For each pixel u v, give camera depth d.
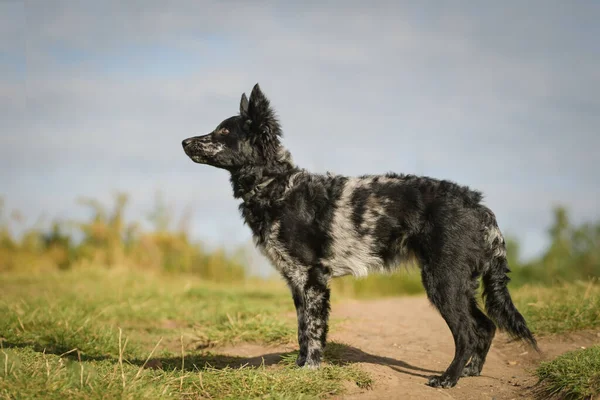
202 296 10.45
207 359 6.45
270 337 7.21
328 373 5.16
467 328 5.41
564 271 12.86
